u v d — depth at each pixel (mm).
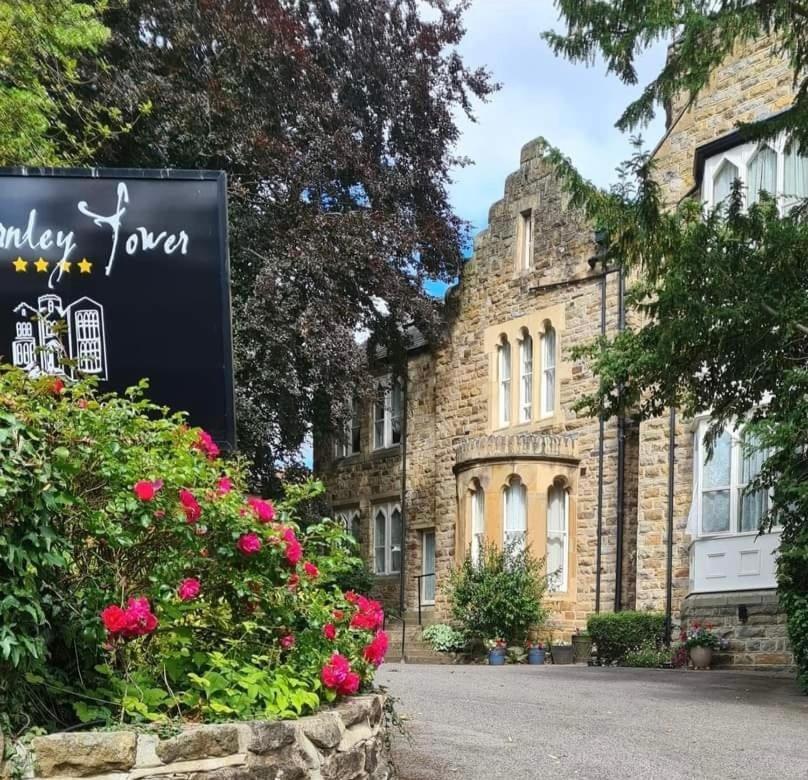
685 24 9406
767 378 9789
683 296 9094
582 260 18328
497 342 20156
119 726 3498
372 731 4582
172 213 5340
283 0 16734
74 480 3834
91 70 12531
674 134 16422
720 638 13852
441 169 19453
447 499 20828
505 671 12953
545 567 17656
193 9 14242
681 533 15328
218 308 5297
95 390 4797
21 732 3309
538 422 18906
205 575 4305
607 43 9469
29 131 8109
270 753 3662
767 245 9086
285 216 15758
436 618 20375
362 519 23469
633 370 10156
